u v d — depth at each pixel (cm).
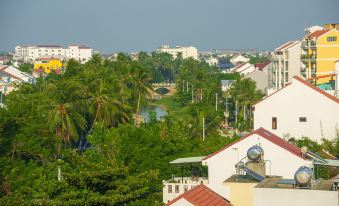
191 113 15212
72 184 5047
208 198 4738
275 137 6762
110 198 4875
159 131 10081
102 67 19388
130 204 5819
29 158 8638
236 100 17900
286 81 19562
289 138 10400
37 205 4841
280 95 10581
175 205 4566
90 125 13300
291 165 6172
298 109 10481
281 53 19750
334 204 4350
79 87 12850
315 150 9275
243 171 5478
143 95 17075
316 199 4394
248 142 6334
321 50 17600
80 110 12356
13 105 9169
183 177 7462
